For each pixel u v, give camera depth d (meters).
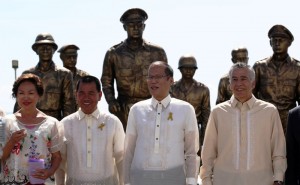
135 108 8.83
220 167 8.80
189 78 15.16
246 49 15.45
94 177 8.95
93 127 9.05
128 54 12.93
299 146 8.70
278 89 13.30
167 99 8.73
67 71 13.40
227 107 8.86
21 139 8.32
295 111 8.77
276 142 8.71
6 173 8.37
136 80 12.91
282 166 8.63
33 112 8.53
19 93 8.42
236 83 8.70
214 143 8.92
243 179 8.66
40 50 13.16
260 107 8.77
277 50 13.18
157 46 13.14
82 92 8.94
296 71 13.30
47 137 8.48
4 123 8.41
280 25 13.18
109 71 13.05
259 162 8.66
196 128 8.75
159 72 8.63
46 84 13.17
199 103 15.18
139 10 12.79
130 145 8.82
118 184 9.29
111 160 9.13
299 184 8.79
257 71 13.46
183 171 8.62
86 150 8.98
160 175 8.53
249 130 8.71
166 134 8.61
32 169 8.23
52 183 11.77
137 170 8.62
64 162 9.22
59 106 13.34
